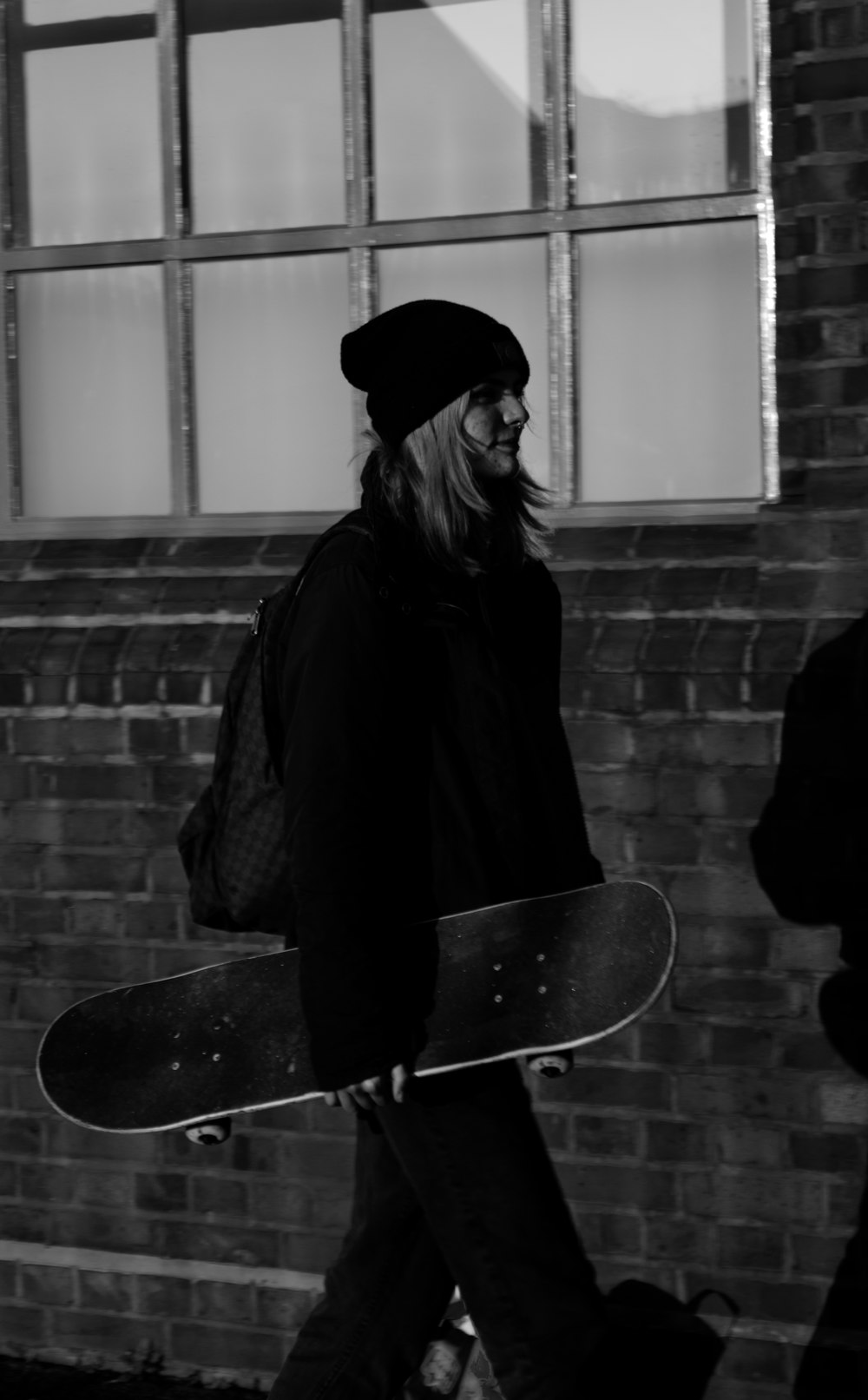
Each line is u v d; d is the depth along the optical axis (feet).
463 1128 7.89
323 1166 11.19
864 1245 10.16
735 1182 10.38
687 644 10.44
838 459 10.30
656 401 11.35
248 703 8.20
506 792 7.98
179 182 12.22
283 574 11.80
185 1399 11.32
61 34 12.38
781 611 10.43
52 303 12.63
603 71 11.28
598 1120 10.62
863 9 10.12
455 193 11.67
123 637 11.70
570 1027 7.67
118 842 11.55
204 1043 8.34
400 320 8.20
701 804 10.32
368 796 7.47
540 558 8.73
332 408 12.11
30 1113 11.82
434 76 11.64
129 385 12.50
